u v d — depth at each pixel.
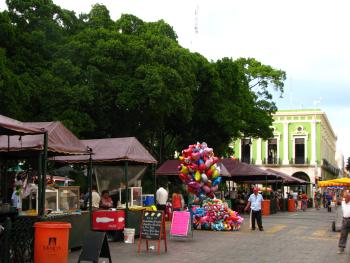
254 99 42.59
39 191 12.03
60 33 26.72
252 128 39.88
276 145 69.62
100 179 19.03
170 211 24.38
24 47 24.64
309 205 53.66
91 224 14.73
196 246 14.58
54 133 12.85
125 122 27.38
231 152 39.69
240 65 40.97
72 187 14.35
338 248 14.35
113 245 14.47
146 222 13.28
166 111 26.09
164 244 14.19
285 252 13.52
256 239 16.69
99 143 16.83
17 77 21.61
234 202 33.41
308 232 19.56
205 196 20.70
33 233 10.47
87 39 25.92
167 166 26.84
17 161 18.62
